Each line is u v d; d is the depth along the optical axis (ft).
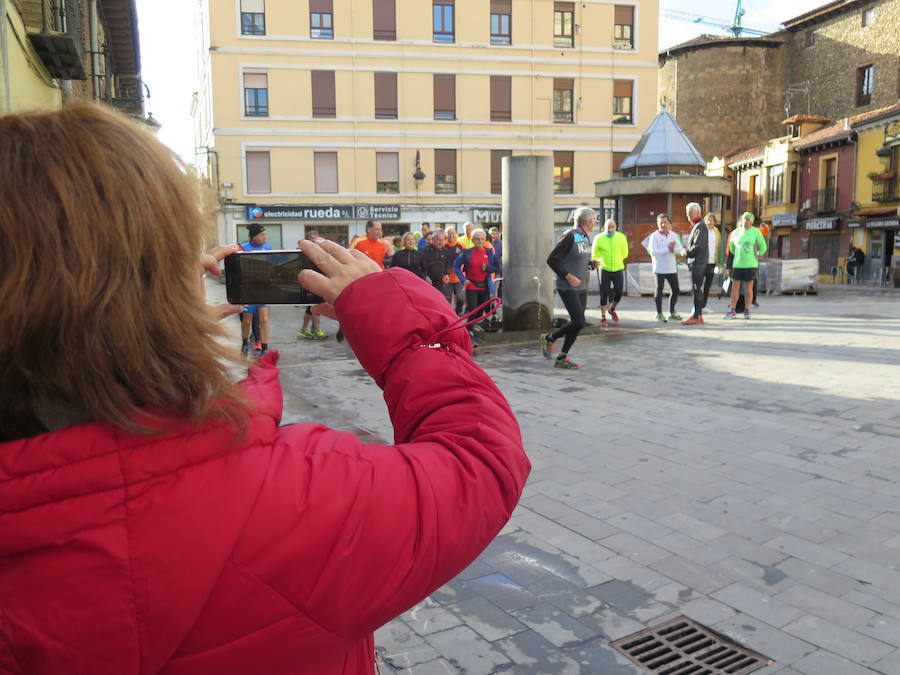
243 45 101.45
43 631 2.02
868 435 17.74
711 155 147.54
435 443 2.86
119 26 62.13
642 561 11.29
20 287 2.04
